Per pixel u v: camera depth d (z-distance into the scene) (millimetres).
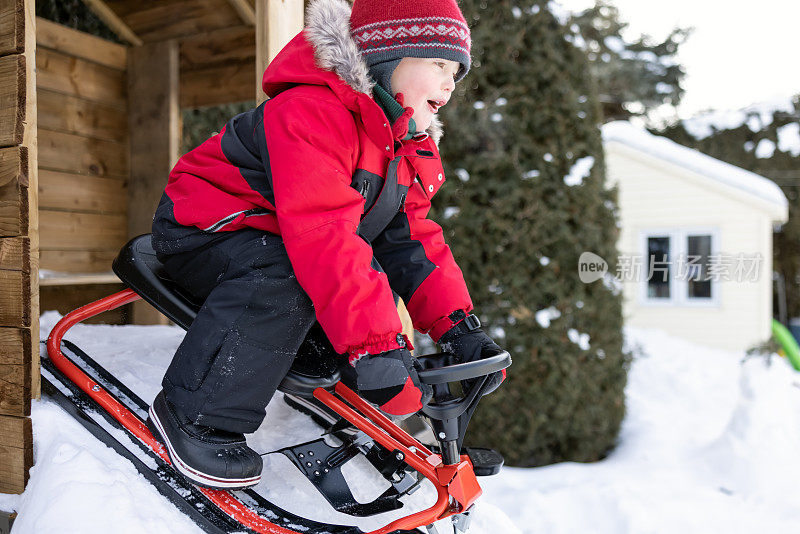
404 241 1500
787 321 11844
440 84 1322
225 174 1261
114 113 2969
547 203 3896
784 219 8414
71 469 1216
